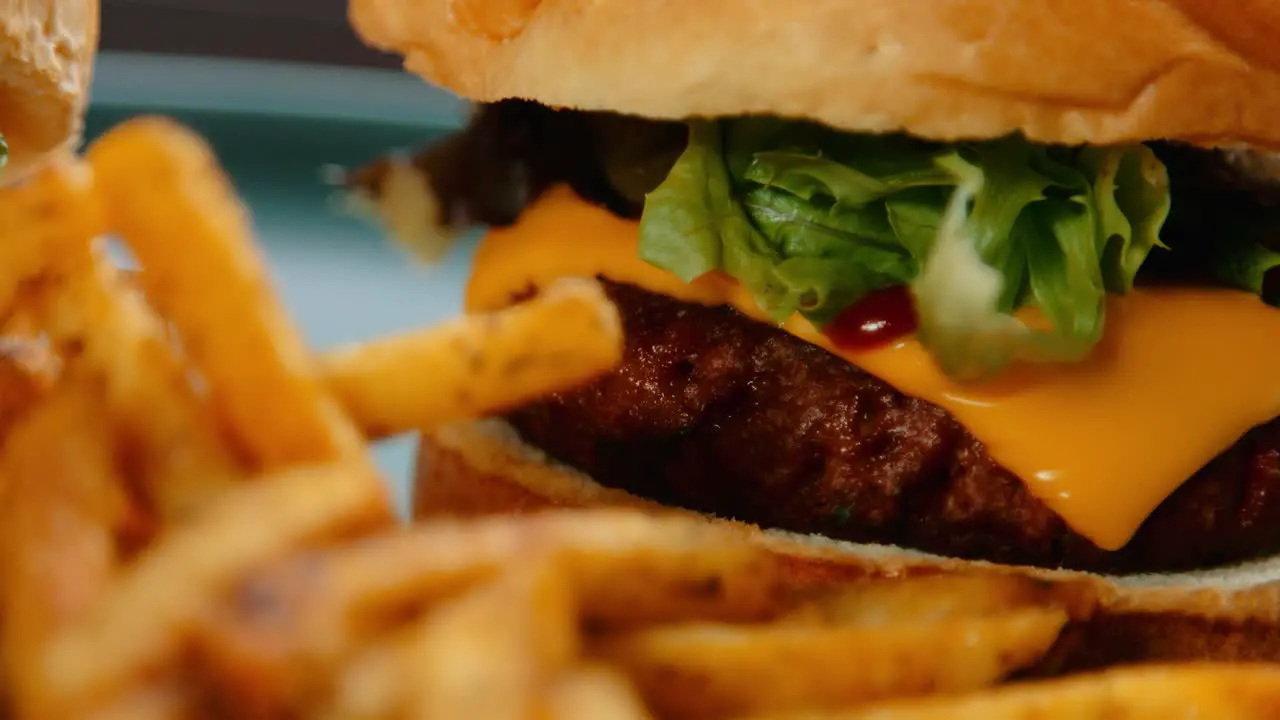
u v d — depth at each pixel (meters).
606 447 0.30
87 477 0.23
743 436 0.29
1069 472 0.28
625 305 0.30
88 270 0.24
